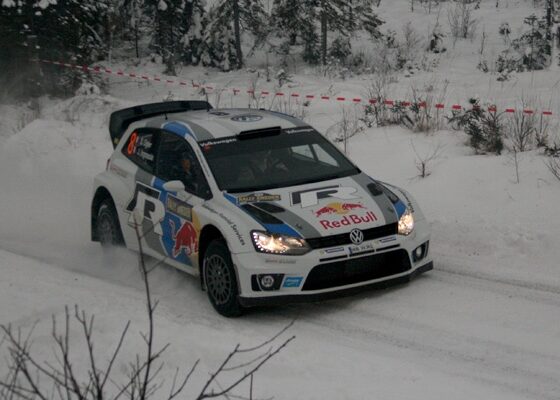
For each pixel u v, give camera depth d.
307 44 28.81
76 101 20.73
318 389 5.77
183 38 29.20
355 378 6.10
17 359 4.56
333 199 8.37
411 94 21.22
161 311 7.95
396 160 13.48
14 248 11.19
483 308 7.94
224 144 9.06
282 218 8.05
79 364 6.01
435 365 6.65
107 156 16.02
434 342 7.16
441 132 14.90
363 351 6.96
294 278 7.76
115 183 10.13
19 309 7.44
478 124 14.62
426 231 8.58
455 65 26.17
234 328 7.59
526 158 12.20
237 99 22.44
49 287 8.48
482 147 13.46
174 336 6.65
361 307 8.16
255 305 7.81
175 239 8.96
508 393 6.02
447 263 9.41
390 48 29.31
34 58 23.69
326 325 7.74
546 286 8.46
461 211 10.90
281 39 30.81
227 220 8.10
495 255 9.55
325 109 19.44
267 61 29.27
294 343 7.07
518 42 27.38
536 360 6.66
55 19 23.98
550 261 9.21
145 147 9.95
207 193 8.60
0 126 20.08
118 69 28.70
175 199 8.92
